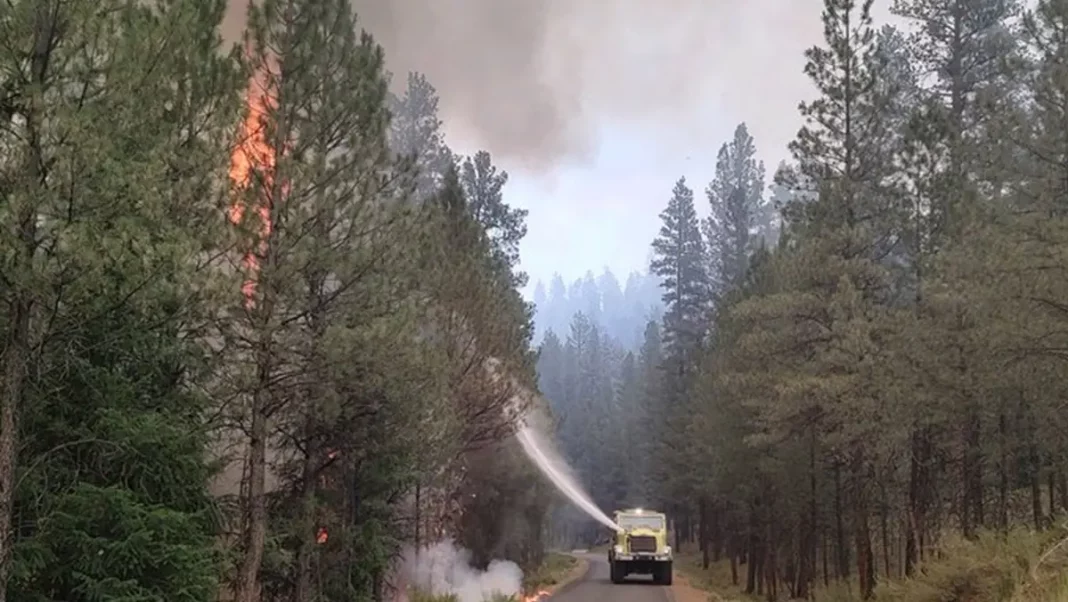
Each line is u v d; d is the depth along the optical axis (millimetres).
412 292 15266
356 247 13992
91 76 8953
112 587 9086
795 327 23609
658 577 36219
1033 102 18484
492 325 22906
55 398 9898
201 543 10492
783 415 22578
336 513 16312
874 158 25016
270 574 14969
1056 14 17734
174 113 10828
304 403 14539
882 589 20172
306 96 13969
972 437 22828
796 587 35375
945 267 18266
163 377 11523
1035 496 23031
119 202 8641
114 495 9289
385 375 13914
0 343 9086
